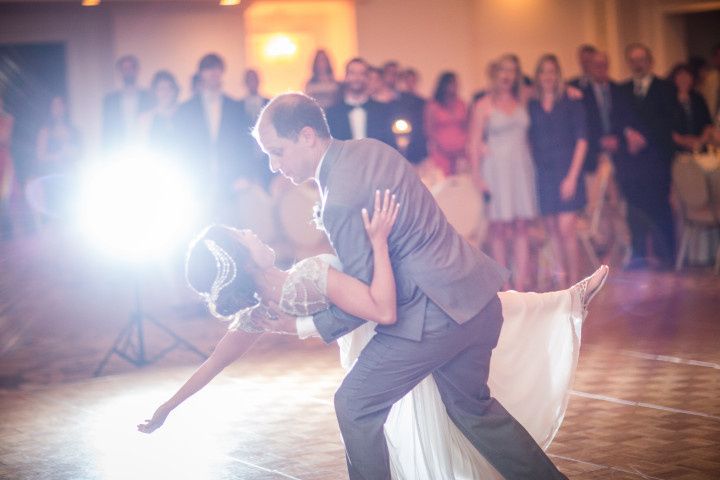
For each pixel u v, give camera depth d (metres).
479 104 8.30
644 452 3.83
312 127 2.92
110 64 12.31
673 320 6.62
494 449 3.07
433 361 2.95
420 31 13.47
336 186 2.87
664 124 9.20
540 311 3.32
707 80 10.67
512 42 13.38
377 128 8.05
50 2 12.05
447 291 2.90
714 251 9.12
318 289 2.90
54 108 10.28
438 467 3.20
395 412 3.22
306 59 14.34
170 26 12.45
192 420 4.73
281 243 8.92
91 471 4.00
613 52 13.08
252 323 3.04
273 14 14.03
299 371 5.72
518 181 8.24
